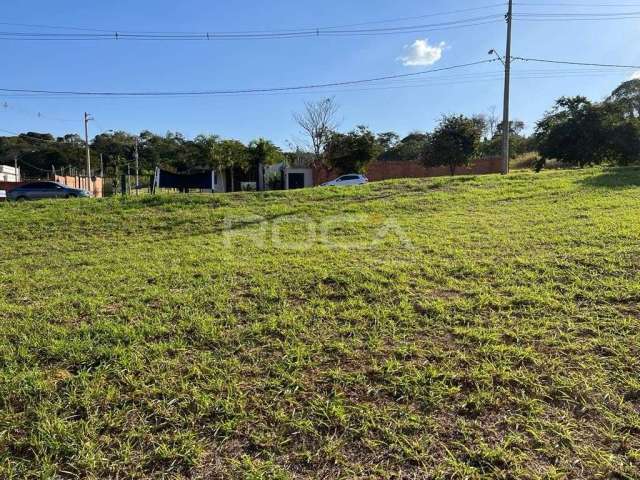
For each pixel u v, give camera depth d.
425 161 34.44
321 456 2.34
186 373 3.04
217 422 2.58
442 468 2.22
